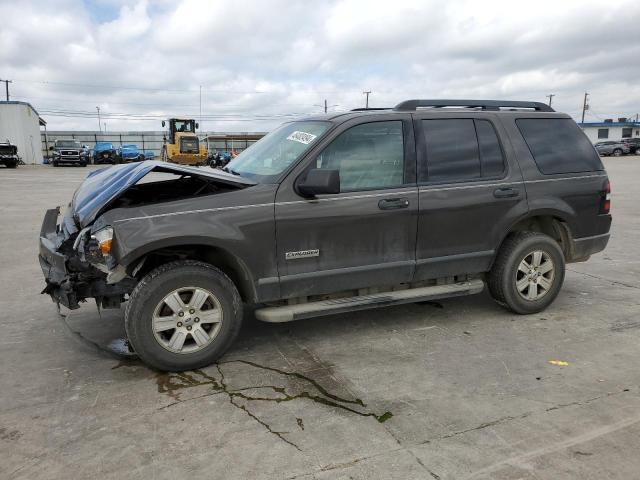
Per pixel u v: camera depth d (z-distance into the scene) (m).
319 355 4.11
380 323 4.83
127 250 3.51
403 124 4.43
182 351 3.78
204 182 4.75
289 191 3.99
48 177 26.02
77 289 3.81
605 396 3.39
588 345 4.26
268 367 3.90
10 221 10.88
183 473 2.64
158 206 3.73
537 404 3.30
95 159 45.81
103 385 3.62
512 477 2.59
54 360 4.03
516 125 4.91
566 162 5.05
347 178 4.20
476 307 5.27
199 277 3.75
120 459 2.77
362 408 3.28
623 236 9.04
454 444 2.87
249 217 3.85
